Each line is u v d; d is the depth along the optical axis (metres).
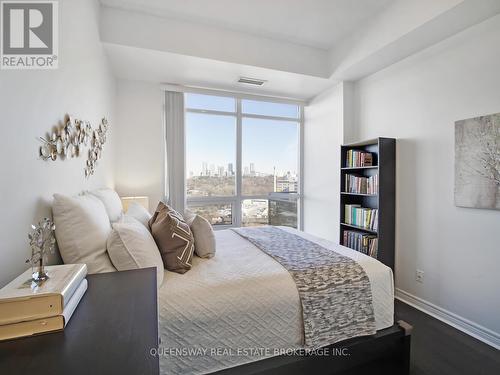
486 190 1.97
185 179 3.65
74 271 0.89
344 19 2.66
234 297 1.32
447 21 2.04
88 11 2.03
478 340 2.00
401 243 2.73
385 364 1.64
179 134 3.55
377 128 3.06
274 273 1.51
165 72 3.14
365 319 1.55
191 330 1.23
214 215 3.98
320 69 3.28
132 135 3.39
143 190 3.45
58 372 0.53
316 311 1.44
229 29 2.84
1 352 0.60
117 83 3.32
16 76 1.06
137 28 2.53
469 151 2.08
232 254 1.88
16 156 1.04
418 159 2.56
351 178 3.27
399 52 2.58
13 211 1.02
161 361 1.18
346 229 3.43
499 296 1.92
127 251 1.26
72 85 1.66
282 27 2.81
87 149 1.98
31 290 0.72
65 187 1.53
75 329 0.69
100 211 1.47
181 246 1.53
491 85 1.97
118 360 0.57
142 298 0.88
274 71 3.10
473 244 2.09
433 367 1.71
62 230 1.24
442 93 2.33
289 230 2.72
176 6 2.46
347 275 1.58
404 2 2.26
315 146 4.07
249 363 1.33
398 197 2.77
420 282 2.54
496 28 1.94
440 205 2.35
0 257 0.94
